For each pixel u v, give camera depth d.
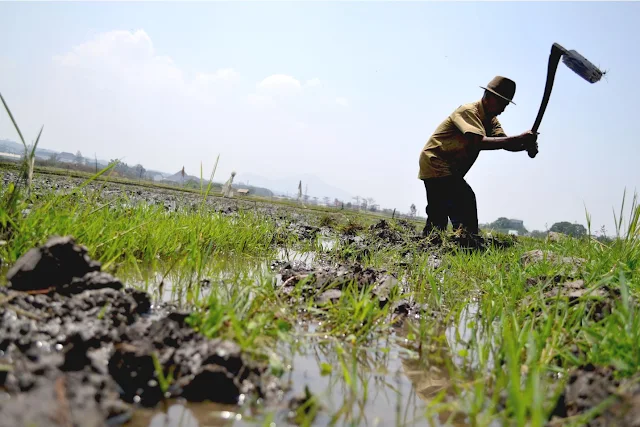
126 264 3.84
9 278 2.43
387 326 3.09
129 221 4.83
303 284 3.38
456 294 4.30
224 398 1.83
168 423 1.64
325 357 2.47
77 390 1.59
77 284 2.46
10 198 3.40
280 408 1.83
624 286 2.54
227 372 1.86
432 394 2.14
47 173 18.33
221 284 3.46
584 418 1.71
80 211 4.34
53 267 2.47
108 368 1.82
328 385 2.10
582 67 6.14
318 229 9.57
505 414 1.81
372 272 4.03
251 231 6.63
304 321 3.01
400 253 6.51
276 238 7.28
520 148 7.46
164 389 1.79
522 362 2.51
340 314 2.98
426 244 7.57
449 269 5.61
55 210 3.90
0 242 3.09
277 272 4.44
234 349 1.96
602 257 4.58
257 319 2.59
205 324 2.23
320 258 6.07
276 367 2.12
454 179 7.95
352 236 9.02
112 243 3.80
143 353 1.85
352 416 1.83
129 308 2.43
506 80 7.57
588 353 2.35
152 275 3.64
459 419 1.88
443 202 8.11
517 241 9.22
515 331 2.67
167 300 2.97
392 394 2.10
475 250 7.18
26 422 1.38
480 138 7.44
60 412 1.47
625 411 1.63
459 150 7.86
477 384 2.13
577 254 5.69
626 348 2.17
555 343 2.53
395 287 3.83
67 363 1.74
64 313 2.15
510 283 4.28
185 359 1.91
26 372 1.60
